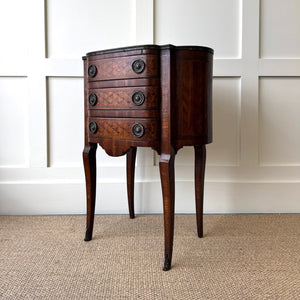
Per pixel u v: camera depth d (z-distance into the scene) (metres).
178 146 1.24
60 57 1.86
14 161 1.88
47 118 1.87
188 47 1.21
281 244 1.43
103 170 1.89
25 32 1.82
